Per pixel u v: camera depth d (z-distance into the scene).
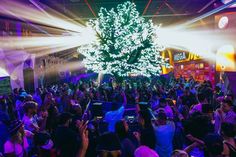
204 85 13.81
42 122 7.33
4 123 5.74
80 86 16.69
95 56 18.41
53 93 14.81
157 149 5.33
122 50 17.61
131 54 17.88
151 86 19.91
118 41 17.69
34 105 6.60
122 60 17.75
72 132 3.77
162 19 33.09
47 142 4.00
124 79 19.05
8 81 10.93
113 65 17.89
